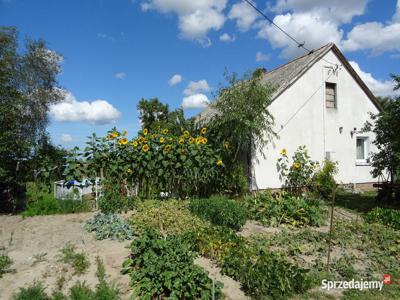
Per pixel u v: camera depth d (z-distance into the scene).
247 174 12.68
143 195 10.12
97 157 9.61
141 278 4.69
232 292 4.82
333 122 15.02
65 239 6.75
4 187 9.95
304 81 14.22
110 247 6.21
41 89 22.41
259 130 12.14
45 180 10.00
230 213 7.86
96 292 4.40
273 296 4.69
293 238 7.48
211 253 6.02
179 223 7.54
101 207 8.90
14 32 19.12
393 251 6.85
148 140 10.27
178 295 4.30
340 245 7.25
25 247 6.32
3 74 10.47
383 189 11.92
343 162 15.27
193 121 13.79
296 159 13.54
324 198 13.01
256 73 12.04
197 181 11.01
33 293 4.29
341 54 15.14
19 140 9.91
